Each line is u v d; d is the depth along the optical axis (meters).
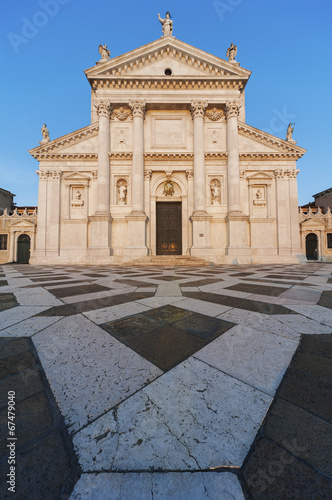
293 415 1.17
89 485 0.87
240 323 2.56
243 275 8.02
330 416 1.16
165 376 1.51
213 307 3.29
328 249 25.17
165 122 19.48
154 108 19.34
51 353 1.83
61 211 18.94
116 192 18.72
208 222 17.39
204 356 1.79
